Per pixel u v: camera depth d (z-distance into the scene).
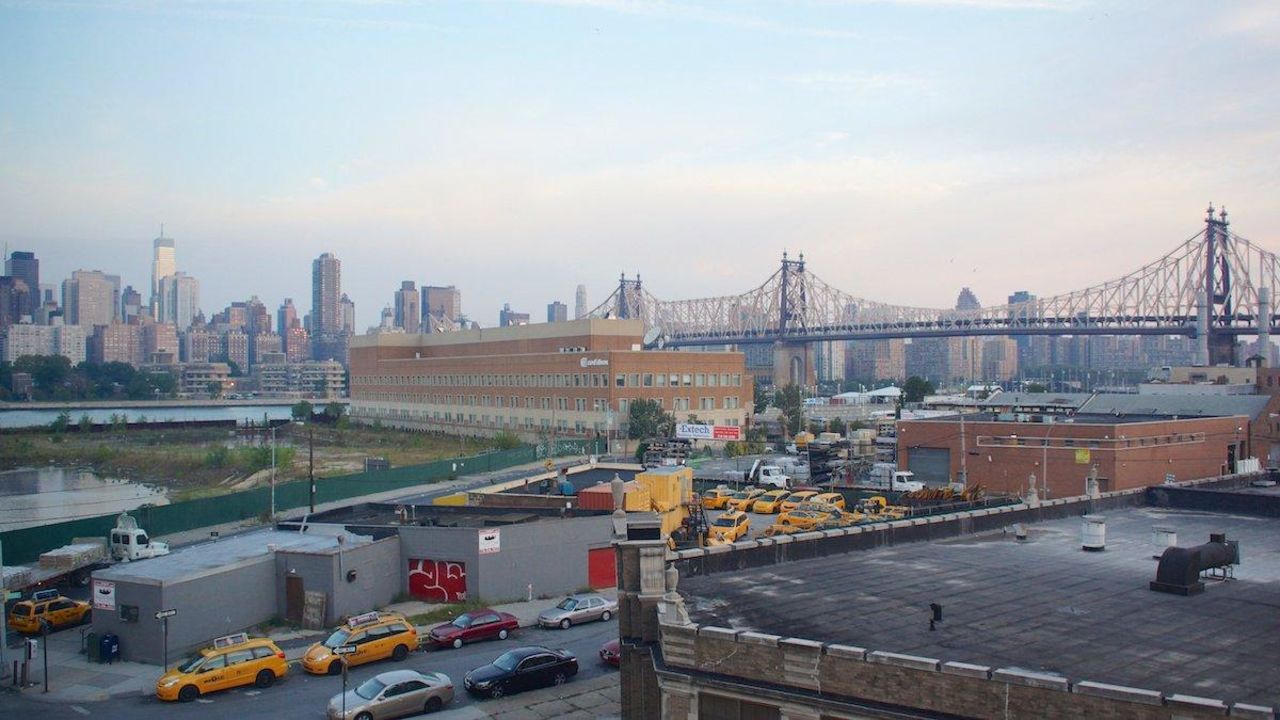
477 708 38.00
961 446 88.75
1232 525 42.28
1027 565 33.50
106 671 43.78
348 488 92.00
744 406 169.75
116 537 65.25
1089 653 23.42
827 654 21.97
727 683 23.05
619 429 145.38
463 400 190.88
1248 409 103.75
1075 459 85.81
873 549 36.38
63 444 192.75
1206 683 21.30
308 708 37.91
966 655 23.27
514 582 55.88
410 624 48.88
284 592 50.72
